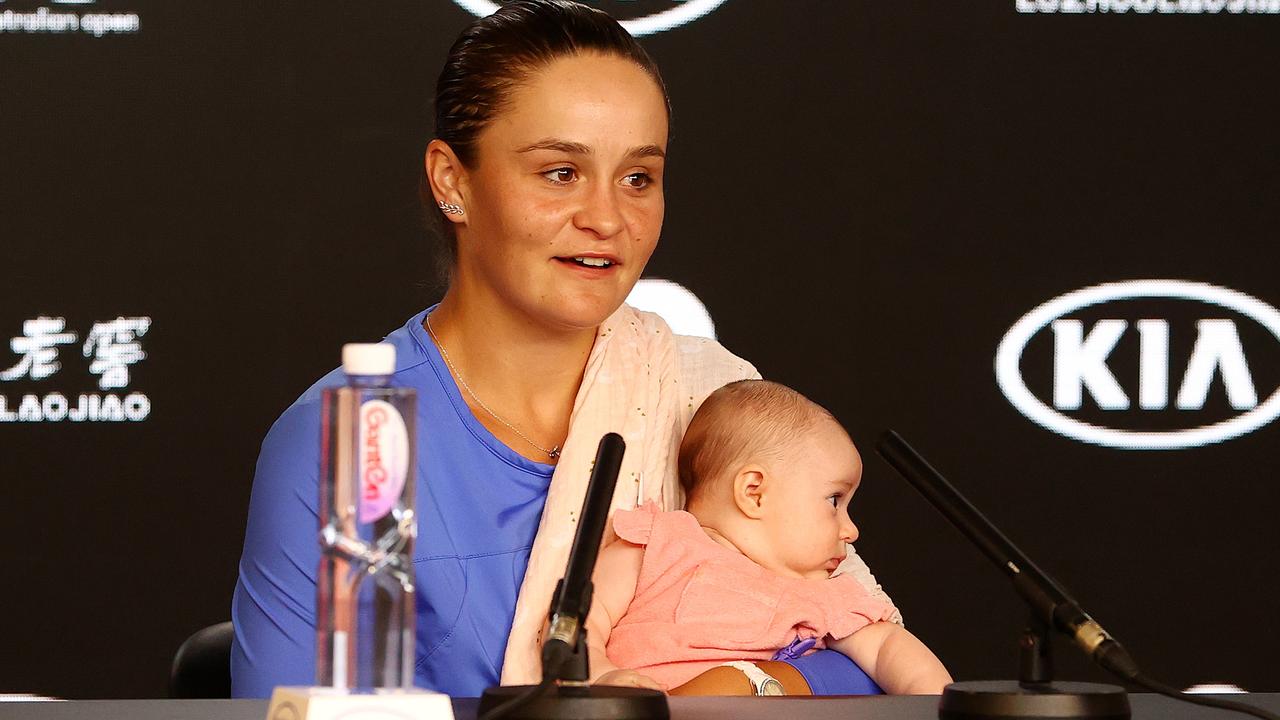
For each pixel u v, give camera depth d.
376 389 4.22
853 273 13.67
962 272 13.72
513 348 7.96
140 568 13.17
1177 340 13.78
